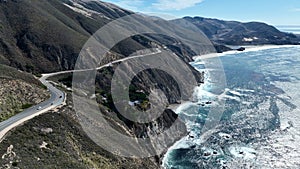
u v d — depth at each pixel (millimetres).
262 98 111438
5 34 108375
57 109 51656
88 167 39969
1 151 34969
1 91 52281
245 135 78312
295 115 92750
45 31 115000
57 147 40844
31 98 55500
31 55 103062
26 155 36188
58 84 77500
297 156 66938
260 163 64000
